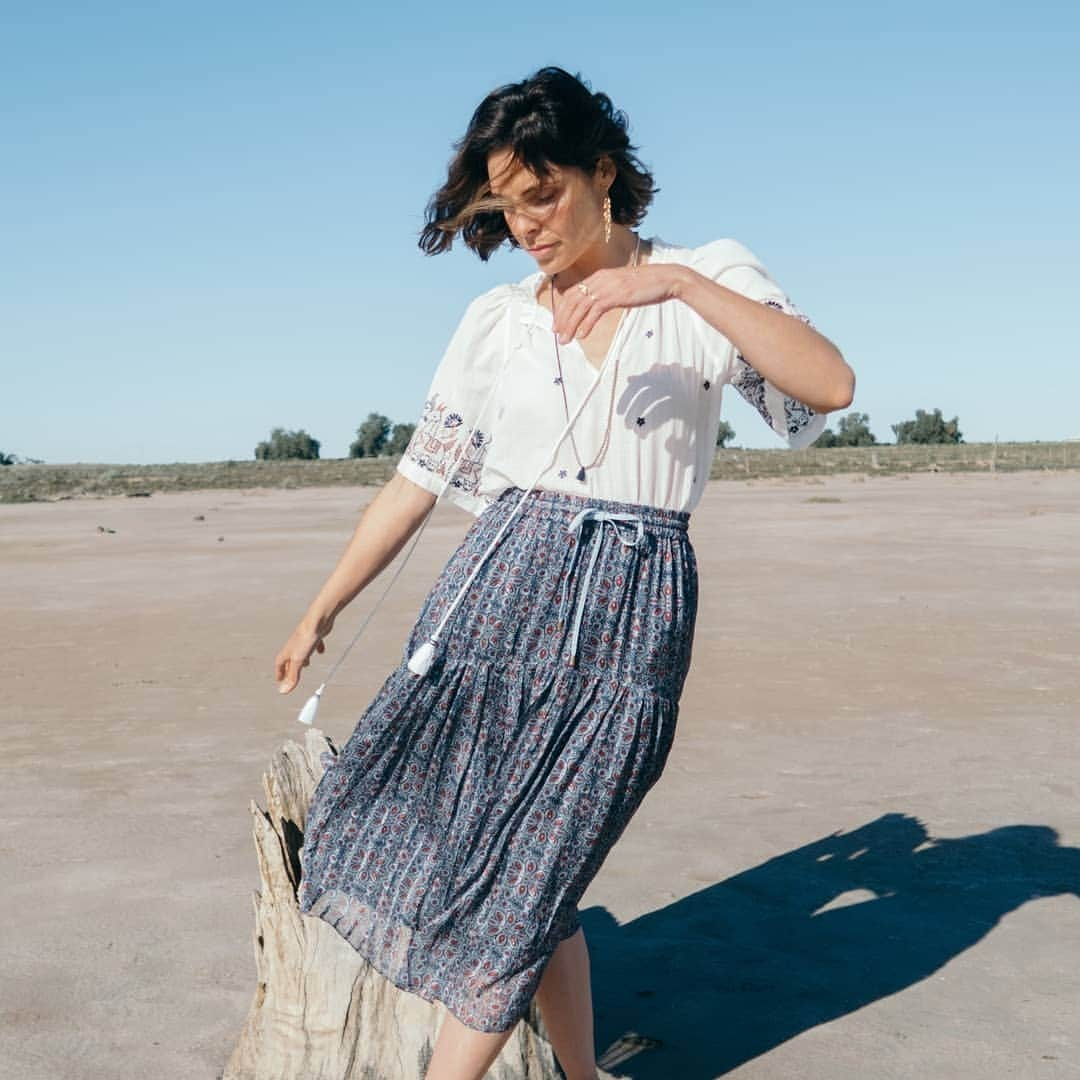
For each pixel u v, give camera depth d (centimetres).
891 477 5356
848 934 404
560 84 239
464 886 239
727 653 947
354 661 961
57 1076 316
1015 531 2123
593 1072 278
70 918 424
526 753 240
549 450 246
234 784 594
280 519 3070
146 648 1050
